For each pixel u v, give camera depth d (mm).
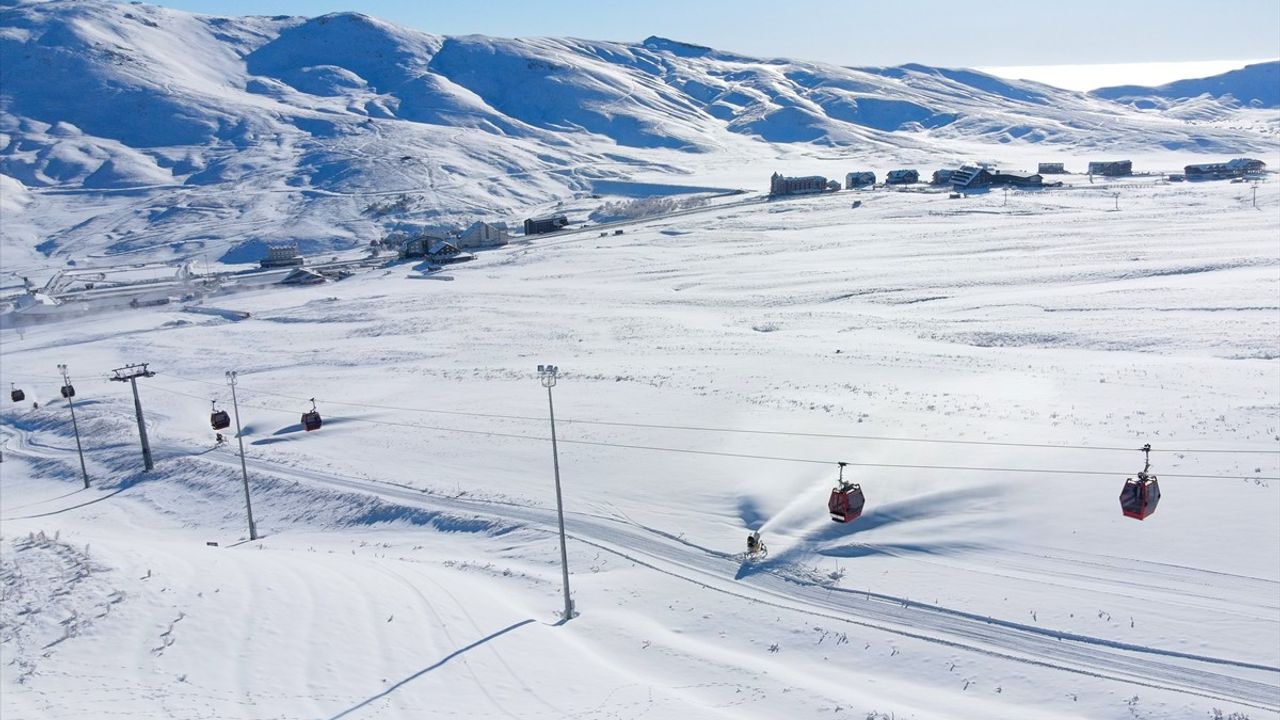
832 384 48625
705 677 22109
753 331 71938
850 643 23656
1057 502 29984
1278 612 23016
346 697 20125
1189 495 29297
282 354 77375
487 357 67188
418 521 36375
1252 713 19328
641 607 26703
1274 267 80438
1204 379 44000
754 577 28078
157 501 44281
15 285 171625
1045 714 19922
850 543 29547
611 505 34781
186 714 18625
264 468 45438
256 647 22562
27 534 35469
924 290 84688
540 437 43844
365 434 48500
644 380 52844
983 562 27375
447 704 19906
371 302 103250
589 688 20875
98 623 23672
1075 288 79812
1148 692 20359
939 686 21453
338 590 26828
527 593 28203
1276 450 31859
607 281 106500
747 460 37031
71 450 55344
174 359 79812
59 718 18141
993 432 36938
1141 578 25328
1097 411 39000
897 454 35500
